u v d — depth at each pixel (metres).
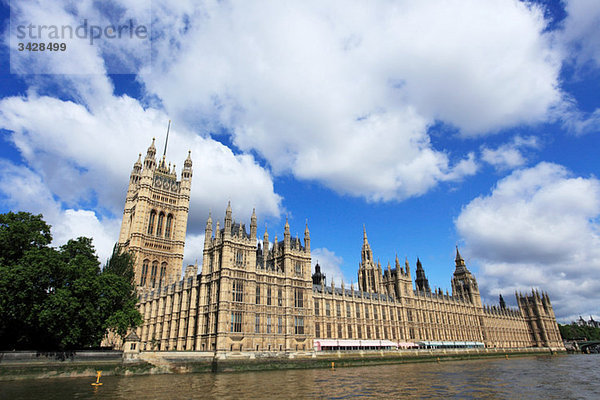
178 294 106.56
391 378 66.56
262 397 44.59
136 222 155.88
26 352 60.25
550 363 115.12
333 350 102.62
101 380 60.06
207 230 99.69
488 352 154.75
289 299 97.62
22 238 64.12
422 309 153.88
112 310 75.06
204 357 77.81
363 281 161.38
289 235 104.69
